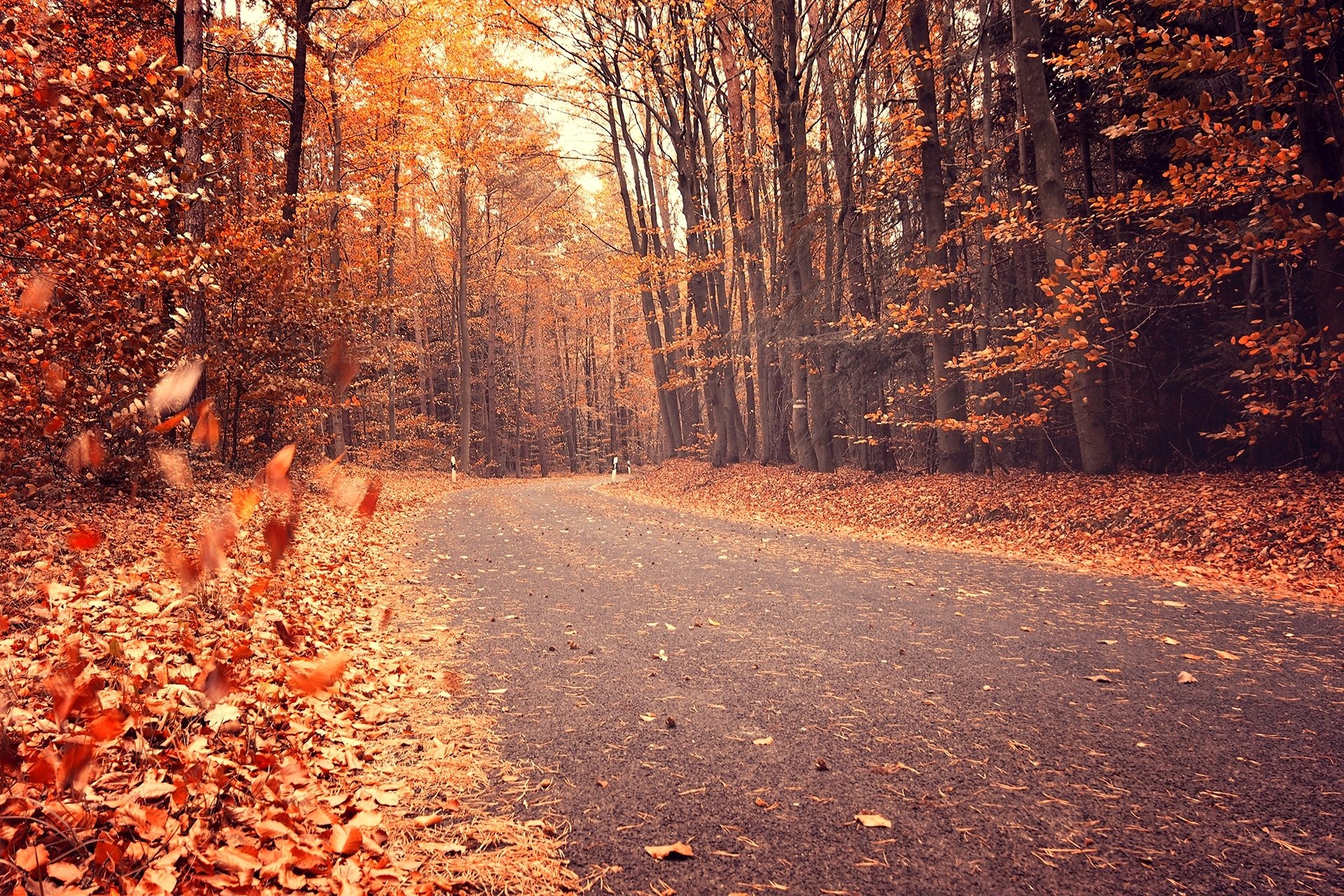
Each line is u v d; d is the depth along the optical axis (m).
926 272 13.84
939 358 14.89
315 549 8.80
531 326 48.56
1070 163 16.02
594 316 49.25
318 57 17.77
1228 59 7.58
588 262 36.84
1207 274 9.09
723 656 5.36
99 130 4.89
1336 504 8.39
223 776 2.47
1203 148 7.64
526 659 5.34
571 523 14.31
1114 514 10.19
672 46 18.39
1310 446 10.71
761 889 2.48
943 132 17.59
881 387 17.45
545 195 36.38
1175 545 8.98
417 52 23.77
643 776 3.38
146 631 4.45
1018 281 16.23
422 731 3.95
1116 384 13.59
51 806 2.07
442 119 27.48
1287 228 7.67
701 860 2.67
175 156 5.81
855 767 3.46
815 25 18.59
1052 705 4.24
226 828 2.45
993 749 3.63
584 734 3.92
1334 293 9.34
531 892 2.46
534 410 52.44
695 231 21.98
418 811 3.03
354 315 14.98
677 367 27.98
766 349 21.17
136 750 2.69
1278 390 10.66
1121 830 2.85
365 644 5.54
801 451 18.95
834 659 5.23
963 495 12.88
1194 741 3.67
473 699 4.47
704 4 17.11
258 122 18.72
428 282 41.22
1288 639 5.52
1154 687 4.50
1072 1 12.83
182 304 11.34
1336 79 9.40
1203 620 6.14
